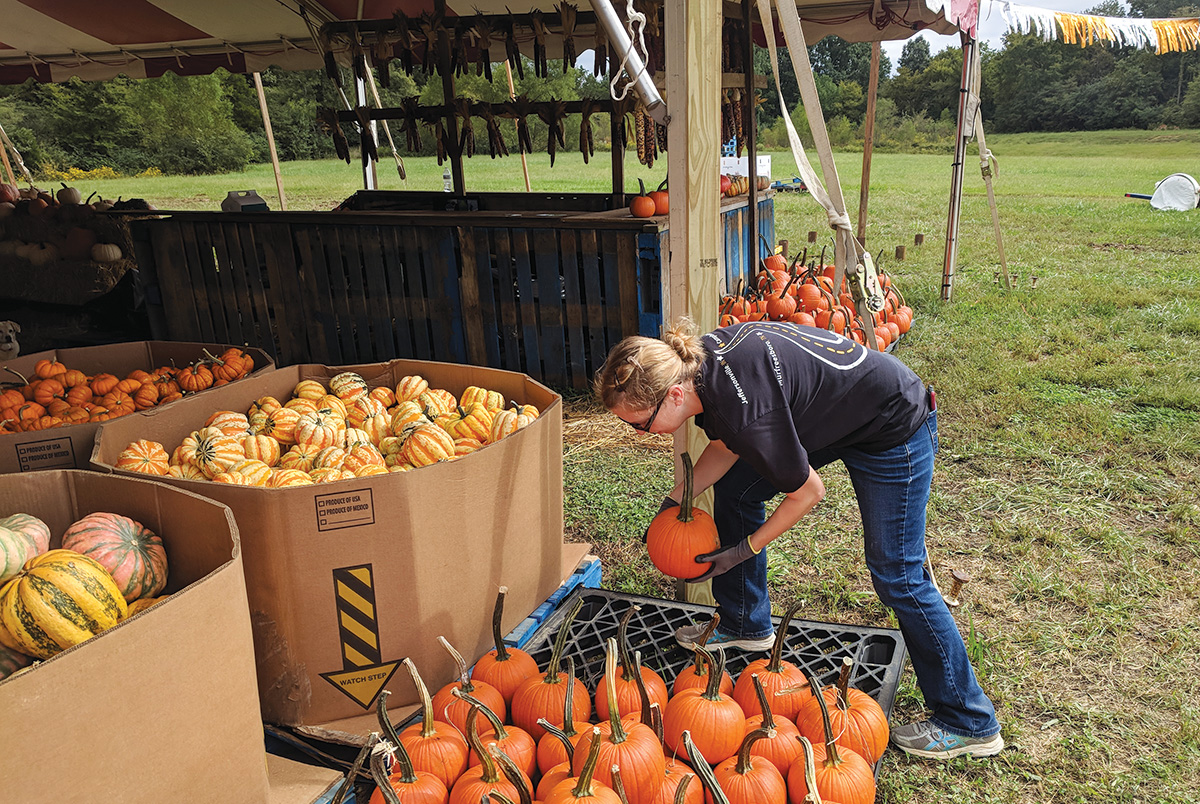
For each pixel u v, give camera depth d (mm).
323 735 2379
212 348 4652
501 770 1996
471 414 3324
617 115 7773
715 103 2938
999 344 7387
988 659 3094
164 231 8008
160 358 4738
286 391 3785
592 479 4965
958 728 2529
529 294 6742
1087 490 4539
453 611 2561
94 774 1562
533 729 2219
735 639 2898
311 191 27469
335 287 7438
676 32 2863
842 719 2199
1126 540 3971
